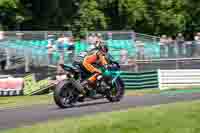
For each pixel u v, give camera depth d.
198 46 39.34
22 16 49.88
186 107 18.22
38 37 34.38
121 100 25.97
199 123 15.16
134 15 53.94
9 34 33.69
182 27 55.75
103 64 24.17
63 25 52.22
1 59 33.09
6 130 16.23
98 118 16.70
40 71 34.19
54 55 34.25
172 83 36.50
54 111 22.36
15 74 33.47
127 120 15.70
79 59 23.84
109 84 24.52
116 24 54.56
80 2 52.25
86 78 23.77
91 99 24.28
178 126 14.73
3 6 47.72
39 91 33.94
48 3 52.31
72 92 23.47
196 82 36.59
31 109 23.95
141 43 37.25
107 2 53.06
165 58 38.09
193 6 55.94
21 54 33.88
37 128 15.41
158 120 15.58
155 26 55.88
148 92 32.59
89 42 35.19
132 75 35.47
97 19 51.69
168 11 55.66
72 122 16.20
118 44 36.09
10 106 26.77
